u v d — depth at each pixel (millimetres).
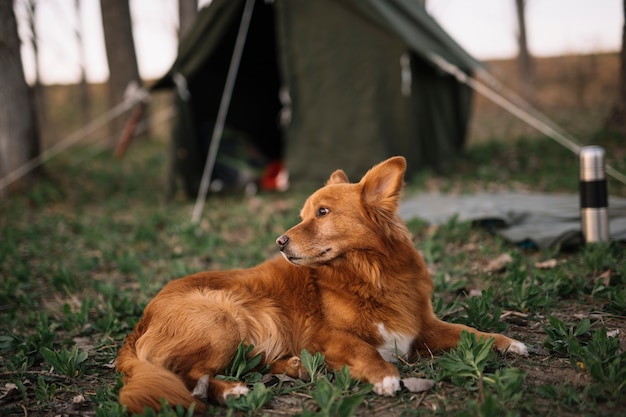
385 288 1263
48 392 1212
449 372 1146
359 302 1262
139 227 2711
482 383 1084
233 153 3879
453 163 3986
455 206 2566
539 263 1830
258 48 4180
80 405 1170
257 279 1326
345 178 1479
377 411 1086
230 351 1217
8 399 1212
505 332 1389
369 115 3291
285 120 3471
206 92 3934
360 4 3189
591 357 1142
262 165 3980
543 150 4039
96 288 1908
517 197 2719
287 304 1301
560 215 2248
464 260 1983
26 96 3711
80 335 1551
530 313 1484
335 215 1288
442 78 3898
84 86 7492
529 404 1021
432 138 3771
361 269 1269
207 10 3289
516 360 1224
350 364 1197
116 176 4523
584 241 1924
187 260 2234
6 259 2307
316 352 1253
